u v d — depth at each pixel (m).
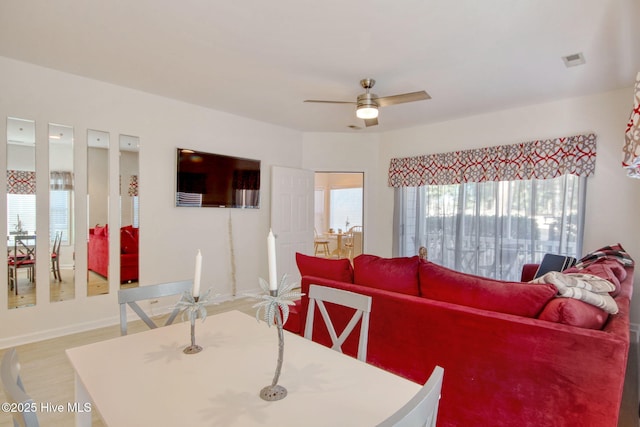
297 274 5.54
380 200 5.90
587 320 1.60
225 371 1.28
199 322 1.82
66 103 3.37
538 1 2.16
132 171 3.83
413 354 2.04
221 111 4.63
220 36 2.64
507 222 4.53
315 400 1.09
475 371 1.80
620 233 3.73
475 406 1.80
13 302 3.13
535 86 3.65
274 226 5.24
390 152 5.77
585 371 1.50
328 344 2.55
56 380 2.53
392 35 2.60
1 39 2.71
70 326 3.44
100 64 3.17
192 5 2.24
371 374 1.27
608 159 3.79
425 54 2.91
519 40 2.66
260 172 5.14
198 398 1.10
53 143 3.32
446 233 5.10
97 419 2.03
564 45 2.74
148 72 3.34
